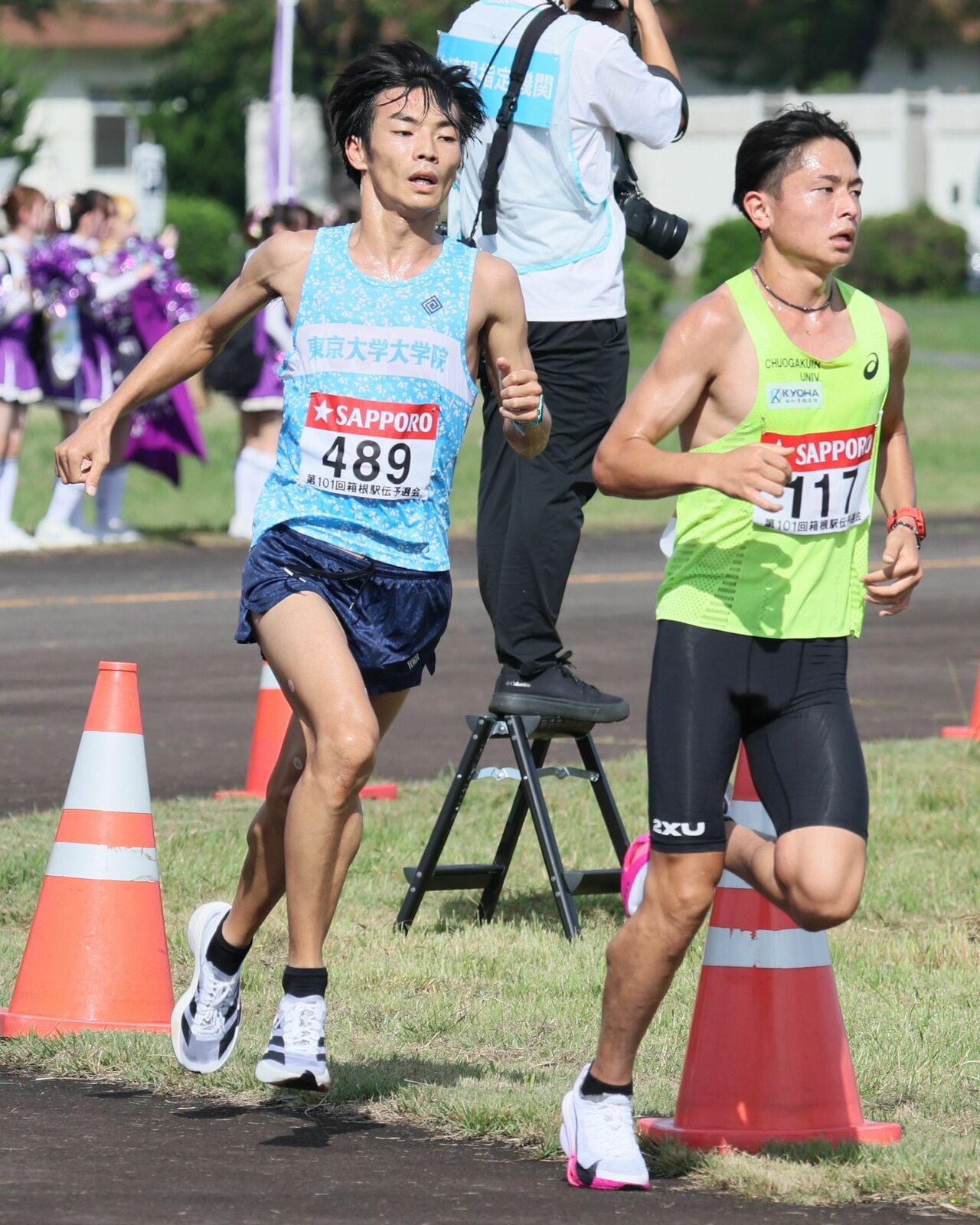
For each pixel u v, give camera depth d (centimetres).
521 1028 1562
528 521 1830
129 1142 1277
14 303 4412
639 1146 1277
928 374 9894
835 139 1195
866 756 2594
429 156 1288
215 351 1360
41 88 12144
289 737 1317
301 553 1297
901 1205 1180
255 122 15812
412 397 1295
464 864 1916
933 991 1675
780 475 1128
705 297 1212
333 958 1761
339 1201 1164
